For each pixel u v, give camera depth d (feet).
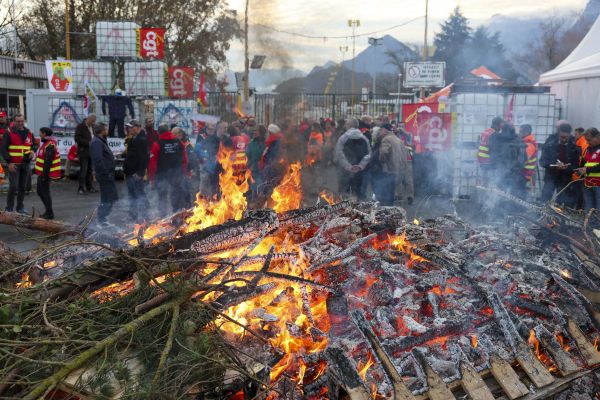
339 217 16.53
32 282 14.34
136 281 12.23
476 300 12.94
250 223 14.75
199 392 9.65
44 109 58.23
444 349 11.33
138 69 58.75
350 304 12.37
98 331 10.18
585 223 18.12
